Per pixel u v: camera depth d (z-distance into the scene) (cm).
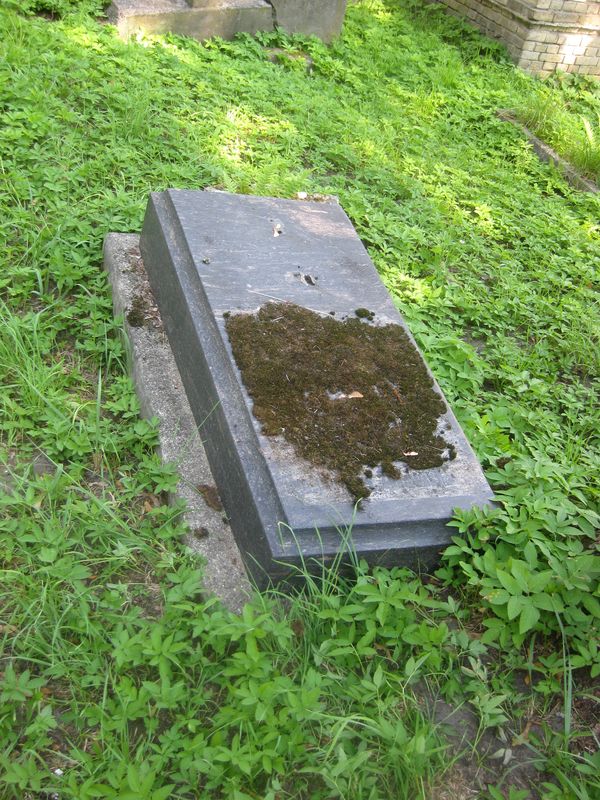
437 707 146
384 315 204
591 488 190
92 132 287
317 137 344
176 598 147
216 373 176
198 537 165
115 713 134
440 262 286
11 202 250
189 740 130
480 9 565
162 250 210
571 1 514
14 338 195
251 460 162
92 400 199
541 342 262
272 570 153
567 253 322
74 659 140
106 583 157
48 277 230
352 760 125
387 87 433
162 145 295
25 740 130
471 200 344
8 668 133
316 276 208
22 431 185
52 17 372
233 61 385
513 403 226
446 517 165
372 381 183
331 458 165
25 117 278
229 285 193
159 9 381
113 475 181
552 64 540
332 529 156
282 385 175
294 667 146
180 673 142
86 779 126
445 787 134
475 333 260
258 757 125
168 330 206
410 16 575
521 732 145
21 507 165
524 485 185
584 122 425
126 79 325
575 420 226
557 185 385
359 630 154
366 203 299
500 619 156
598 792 135
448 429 182
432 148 377
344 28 491
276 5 421
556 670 151
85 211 250
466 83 470
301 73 408
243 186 278
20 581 151
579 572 157
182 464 179
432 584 169
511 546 166
